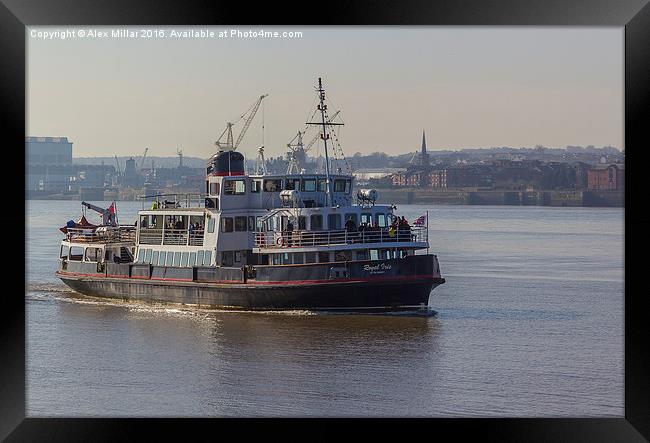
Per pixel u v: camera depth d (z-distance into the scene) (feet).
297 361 436.35
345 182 555.28
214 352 451.53
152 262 566.36
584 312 571.28
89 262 595.88
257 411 386.32
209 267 531.91
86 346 468.75
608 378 418.31
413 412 381.19
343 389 403.13
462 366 434.30
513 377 419.74
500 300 613.93
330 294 499.51
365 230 508.94
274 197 547.49
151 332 491.31
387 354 450.30
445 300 614.34
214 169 548.72
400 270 498.69
